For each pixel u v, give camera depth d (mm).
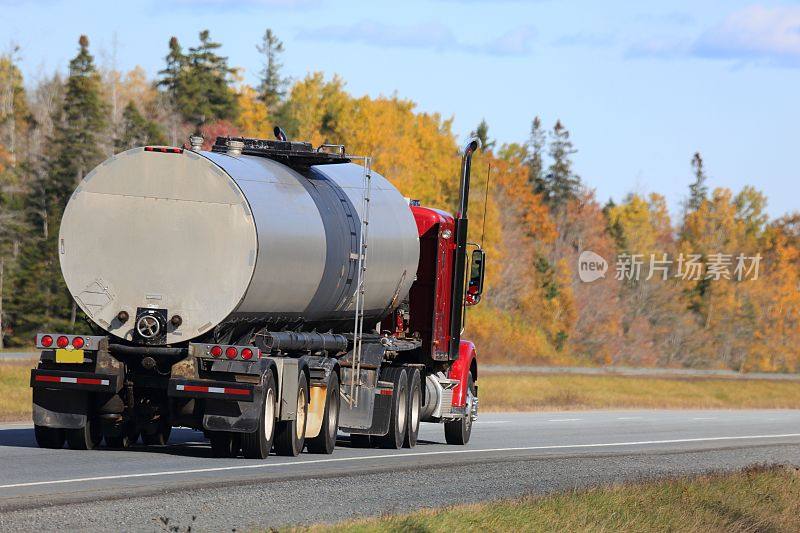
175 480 34094
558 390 163625
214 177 41531
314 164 48375
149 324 41281
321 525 26859
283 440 44094
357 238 49406
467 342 62750
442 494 36156
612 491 37969
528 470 46000
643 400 152125
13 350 166125
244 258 41344
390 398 51906
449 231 59625
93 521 26125
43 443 42969
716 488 42406
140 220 41656
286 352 45562
